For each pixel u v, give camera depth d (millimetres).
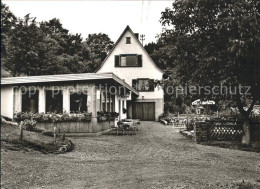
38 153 10695
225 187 6293
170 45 14453
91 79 17641
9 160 9094
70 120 18031
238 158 10328
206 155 10984
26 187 6598
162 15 14062
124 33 36094
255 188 6219
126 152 11695
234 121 15055
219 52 12242
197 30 13398
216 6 12555
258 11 12148
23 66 32688
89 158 10297
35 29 33406
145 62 35750
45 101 18859
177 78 14406
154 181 6902
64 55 40625
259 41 11398
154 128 24328
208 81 13117
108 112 20781
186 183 6648
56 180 7207
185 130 20109
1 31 26094
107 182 6945
